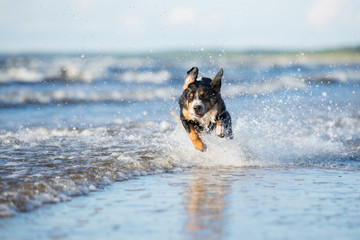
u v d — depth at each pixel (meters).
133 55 68.94
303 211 5.63
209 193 6.66
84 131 13.50
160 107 20.12
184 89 9.77
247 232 4.80
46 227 4.99
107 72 38.12
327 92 25.70
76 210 5.69
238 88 26.77
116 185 7.22
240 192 6.71
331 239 4.59
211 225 5.07
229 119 10.09
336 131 13.46
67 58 55.06
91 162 8.65
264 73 40.09
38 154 9.58
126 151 10.09
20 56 62.09
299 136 12.26
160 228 4.96
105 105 20.78
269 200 6.20
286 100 20.81
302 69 47.34
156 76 36.09
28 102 21.03
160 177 7.91
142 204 6.02
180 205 5.95
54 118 16.69
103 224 5.11
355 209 5.73
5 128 14.17
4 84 27.44
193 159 9.53
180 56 63.91
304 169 8.71
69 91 25.38
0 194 5.96
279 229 4.91
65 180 7.02
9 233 4.77
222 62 55.88
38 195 6.18
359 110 18.30
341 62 62.78
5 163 8.43
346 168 8.80
